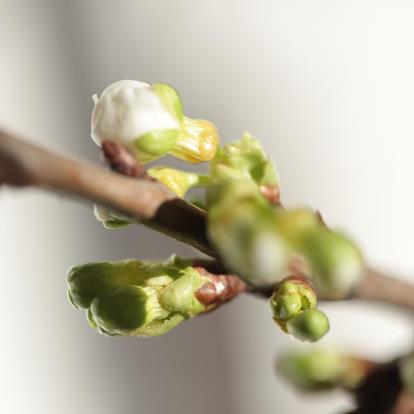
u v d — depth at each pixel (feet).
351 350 0.63
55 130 1.10
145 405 1.13
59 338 1.12
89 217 1.12
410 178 1.11
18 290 1.11
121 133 0.59
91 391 1.12
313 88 1.10
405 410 0.61
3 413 1.11
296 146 1.11
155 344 1.13
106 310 0.59
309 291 0.58
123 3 1.10
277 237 0.51
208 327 1.14
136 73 1.09
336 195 1.11
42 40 1.09
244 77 1.10
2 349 1.11
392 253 1.11
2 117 1.09
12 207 1.11
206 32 1.10
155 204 0.56
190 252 1.10
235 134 1.10
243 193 0.52
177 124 0.60
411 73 1.09
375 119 1.10
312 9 1.09
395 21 1.09
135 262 0.60
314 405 1.13
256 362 1.14
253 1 1.09
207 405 1.13
